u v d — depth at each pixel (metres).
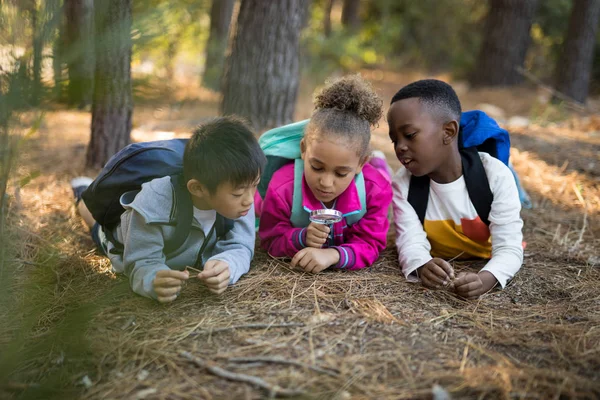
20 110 1.88
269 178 3.07
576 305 2.50
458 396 1.79
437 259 2.63
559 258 3.07
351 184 2.82
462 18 15.16
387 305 2.43
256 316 2.27
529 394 1.82
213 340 2.09
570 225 3.61
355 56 12.93
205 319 2.24
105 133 4.30
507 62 10.62
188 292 2.49
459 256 3.00
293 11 5.10
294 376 1.87
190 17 9.81
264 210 2.92
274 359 1.95
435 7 15.24
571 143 5.71
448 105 2.65
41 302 2.37
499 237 2.76
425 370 1.93
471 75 11.19
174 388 1.81
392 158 5.20
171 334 2.12
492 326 2.29
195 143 2.25
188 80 9.88
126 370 1.92
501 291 2.64
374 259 2.88
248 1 5.07
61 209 3.57
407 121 2.61
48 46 1.78
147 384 1.83
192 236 2.60
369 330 2.19
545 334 2.23
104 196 2.54
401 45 15.95
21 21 1.80
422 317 2.34
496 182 2.77
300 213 2.86
